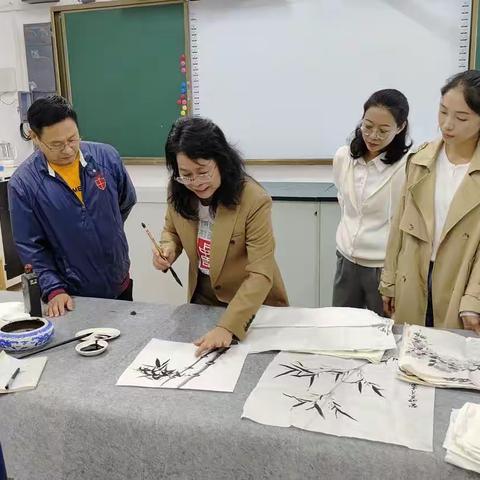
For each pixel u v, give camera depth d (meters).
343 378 1.12
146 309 1.58
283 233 2.96
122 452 1.03
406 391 1.07
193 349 1.29
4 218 3.53
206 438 0.97
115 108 3.42
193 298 1.66
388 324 1.38
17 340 1.28
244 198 1.38
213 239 1.44
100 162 1.78
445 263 1.54
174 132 1.29
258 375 1.16
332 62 3.03
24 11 3.46
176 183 1.42
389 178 1.95
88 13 3.30
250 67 3.16
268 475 0.94
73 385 1.14
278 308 1.51
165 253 1.56
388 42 2.92
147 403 1.05
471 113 1.38
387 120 1.82
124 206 1.93
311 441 0.91
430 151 1.58
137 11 3.22
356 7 2.92
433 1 2.81
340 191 2.13
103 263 1.81
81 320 1.51
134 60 3.31
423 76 2.92
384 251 2.01
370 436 0.91
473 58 2.79
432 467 0.85
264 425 0.96
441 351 1.22
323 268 2.96
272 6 3.04
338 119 3.11
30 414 1.09
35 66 3.51
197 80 3.27
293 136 3.20
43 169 1.65
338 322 1.39
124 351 1.30
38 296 1.52
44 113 1.50
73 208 1.70
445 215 1.54
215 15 3.14
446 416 0.98
